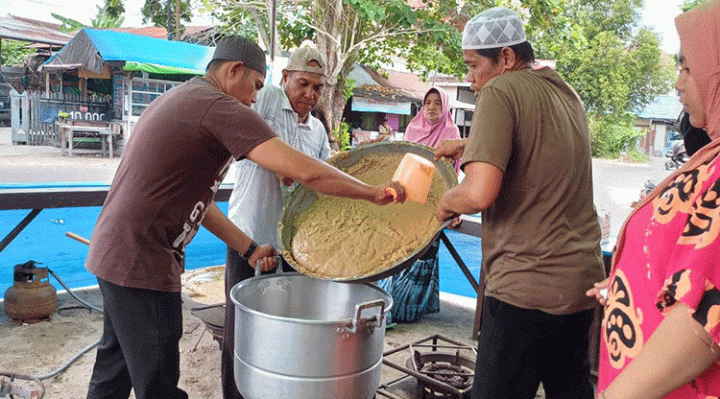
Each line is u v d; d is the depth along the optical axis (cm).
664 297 106
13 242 729
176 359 216
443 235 446
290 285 248
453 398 304
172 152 198
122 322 206
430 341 412
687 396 110
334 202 230
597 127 2067
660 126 2252
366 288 239
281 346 196
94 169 1250
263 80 230
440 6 1411
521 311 187
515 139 185
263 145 195
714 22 107
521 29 201
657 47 2030
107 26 2617
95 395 229
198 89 205
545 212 185
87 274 624
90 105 1805
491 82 190
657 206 119
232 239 252
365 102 1880
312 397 198
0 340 380
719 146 109
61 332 400
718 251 100
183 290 500
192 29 2267
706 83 109
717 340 99
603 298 149
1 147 1641
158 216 202
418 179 202
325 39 1368
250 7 1399
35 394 224
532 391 194
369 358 208
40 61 1961
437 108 481
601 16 2064
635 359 109
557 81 199
